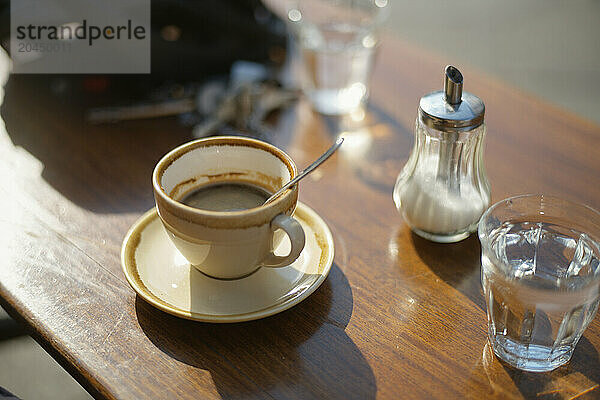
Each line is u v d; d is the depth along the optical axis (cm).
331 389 49
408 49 87
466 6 212
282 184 55
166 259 57
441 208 58
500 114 76
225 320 51
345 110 77
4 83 80
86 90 77
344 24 81
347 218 63
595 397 48
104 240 60
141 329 52
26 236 60
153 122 75
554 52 188
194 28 77
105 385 49
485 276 50
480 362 50
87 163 69
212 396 48
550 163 69
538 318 48
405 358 51
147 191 66
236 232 50
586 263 52
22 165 68
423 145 59
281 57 83
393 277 57
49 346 51
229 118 74
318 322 53
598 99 169
